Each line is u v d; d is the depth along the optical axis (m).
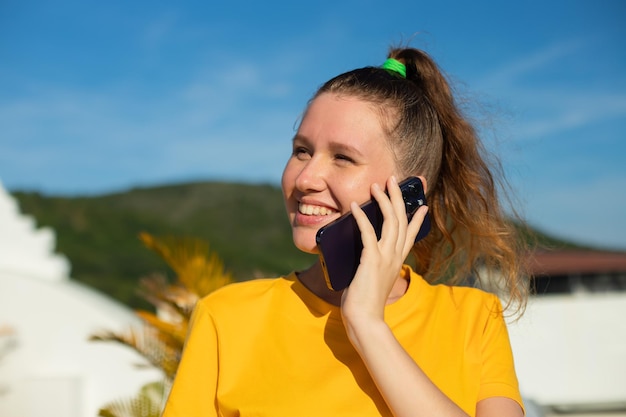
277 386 1.57
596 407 6.17
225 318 1.66
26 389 5.25
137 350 3.57
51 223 20.58
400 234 1.59
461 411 1.44
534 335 6.29
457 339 1.66
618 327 6.25
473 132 1.95
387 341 1.47
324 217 1.63
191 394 1.60
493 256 2.04
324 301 1.66
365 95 1.67
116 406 3.42
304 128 1.66
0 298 5.39
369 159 1.63
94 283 18.69
